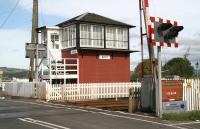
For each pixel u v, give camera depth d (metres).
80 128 12.03
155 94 16.19
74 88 26.34
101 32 33.53
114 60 34.19
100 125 12.73
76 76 31.62
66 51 33.50
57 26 34.25
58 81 31.03
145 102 17.09
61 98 25.64
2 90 33.78
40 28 34.28
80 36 32.31
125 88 29.55
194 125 13.52
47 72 31.19
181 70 41.78
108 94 28.39
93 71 32.81
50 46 33.69
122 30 34.78
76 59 32.12
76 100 25.03
